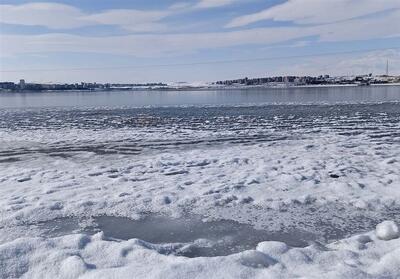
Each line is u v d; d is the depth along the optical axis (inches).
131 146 580.4
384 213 276.7
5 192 342.0
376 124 757.9
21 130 795.4
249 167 424.5
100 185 360.8
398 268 184.4
